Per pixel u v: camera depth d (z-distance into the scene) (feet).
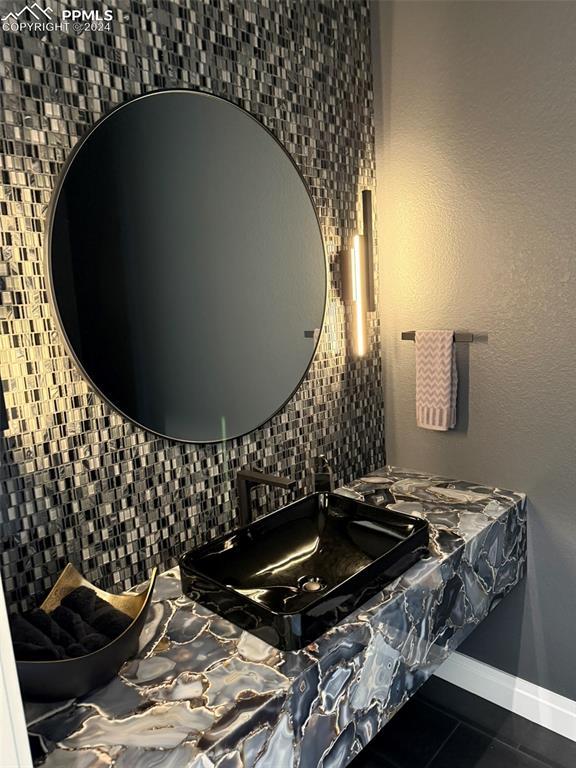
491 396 6.97
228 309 5.77
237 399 5.93
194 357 5.48
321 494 6.27
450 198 6.93
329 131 6.83
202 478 5.68
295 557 5.81
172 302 5.26
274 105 6.14
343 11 6.89
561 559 6.68
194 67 5.31
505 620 7.29
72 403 4.59
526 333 6.54
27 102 4.20
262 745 3.58
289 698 3.73
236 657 4.06
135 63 4.85
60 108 4.39
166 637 4.34
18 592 4.37
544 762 6.51
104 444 4.84
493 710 7.37
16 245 4.20
